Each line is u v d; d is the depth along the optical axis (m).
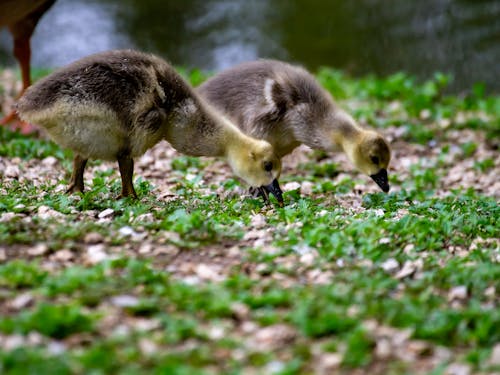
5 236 10.09
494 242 11.50
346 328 8.15
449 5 36.72
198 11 37.16
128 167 12.40
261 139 14.41
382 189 14.53
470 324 8.53
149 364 7.30
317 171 17.25
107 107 11.73
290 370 7.24
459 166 18.20
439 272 9.94
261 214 12.35
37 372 6.92
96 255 9.73
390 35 34.28
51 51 32.81
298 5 37.88
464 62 31.52
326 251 10.40
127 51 12.57
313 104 14.67
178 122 12.83
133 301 8.48
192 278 9.34
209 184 15.12
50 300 8.42
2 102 20.66
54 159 15.65
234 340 7.83
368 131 14.71
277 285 9.26
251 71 14.86
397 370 7.49
